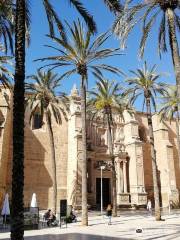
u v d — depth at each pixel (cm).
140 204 4569
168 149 5294
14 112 1046
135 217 3180
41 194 4106
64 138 4522
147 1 1825
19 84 1076
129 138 5000
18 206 953
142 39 1886
